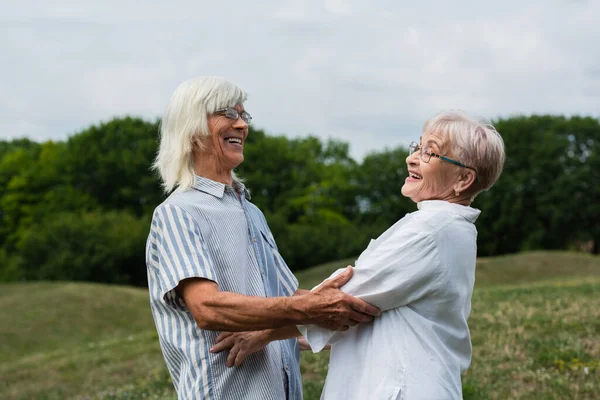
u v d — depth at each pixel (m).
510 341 7.16
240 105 2.86
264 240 2.99
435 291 2.48
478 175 2.61
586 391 5.32
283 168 49.41
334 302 2.46
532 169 43.53
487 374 6.02
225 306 2.53
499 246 45.47
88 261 41.47
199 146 2.81
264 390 2.70
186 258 2.60
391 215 49.12
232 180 2.99
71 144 50.53
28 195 50.91
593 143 43.56
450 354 2.50
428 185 2.68
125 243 41.50
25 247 43.03
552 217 42.59
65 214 45.94
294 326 2.64
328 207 50.53
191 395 2.65
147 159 46.84
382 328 2.51
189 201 2.75
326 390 2.55
